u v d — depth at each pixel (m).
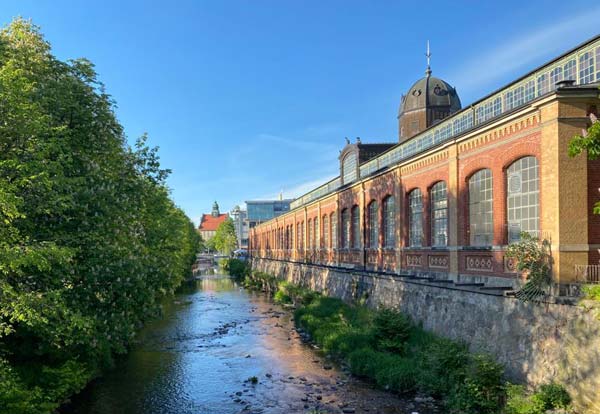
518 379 11.43
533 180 12.31
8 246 9.29
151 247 19.28
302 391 14.28
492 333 12.74
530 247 11.41
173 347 21.28
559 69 12.79
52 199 10.92
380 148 31.94
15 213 8.94
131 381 15.81
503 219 13.35
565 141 11.01
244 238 133.00
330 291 30.42
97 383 15.57
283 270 48.56
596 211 8.34
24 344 13.08
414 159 18.95
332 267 30.59
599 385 9.26
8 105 10.23
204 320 28.53
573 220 10.95
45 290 11.27
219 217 179.75
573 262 10.88
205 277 66.81
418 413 11.77
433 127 20.12
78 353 14.86
